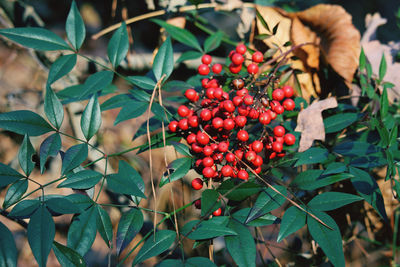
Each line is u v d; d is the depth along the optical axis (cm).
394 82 60
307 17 60
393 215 59
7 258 39
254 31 60
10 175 42
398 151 47
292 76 58
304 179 45
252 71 48
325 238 40
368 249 64
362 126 54
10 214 40
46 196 42
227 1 64
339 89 59
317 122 49
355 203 58
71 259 41
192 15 66
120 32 49
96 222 43
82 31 48
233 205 45
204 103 48
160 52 49
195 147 46
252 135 51
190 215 67
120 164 45
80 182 43
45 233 39
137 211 44
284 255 64
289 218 42
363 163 47
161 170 70
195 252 63
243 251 41
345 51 58
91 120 45
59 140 44
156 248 42
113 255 70
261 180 46
